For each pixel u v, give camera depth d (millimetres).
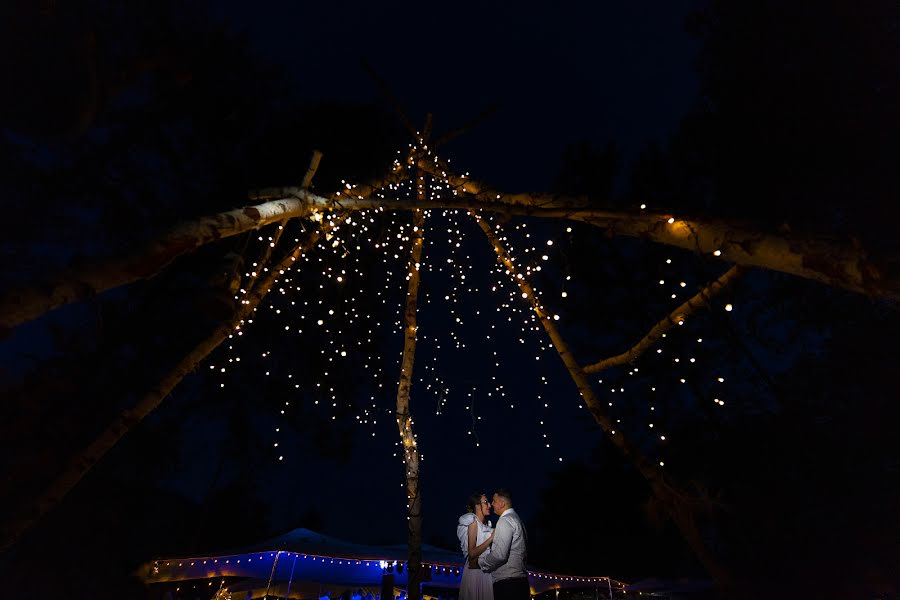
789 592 6941
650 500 7562
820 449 6883
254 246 8195
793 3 6574
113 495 8602
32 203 6160
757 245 3395
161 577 7480
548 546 16125
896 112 5777
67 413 6793
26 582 7676
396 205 4484
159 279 8141
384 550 7742
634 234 4191
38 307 2379
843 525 6648
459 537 4922
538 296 7527
